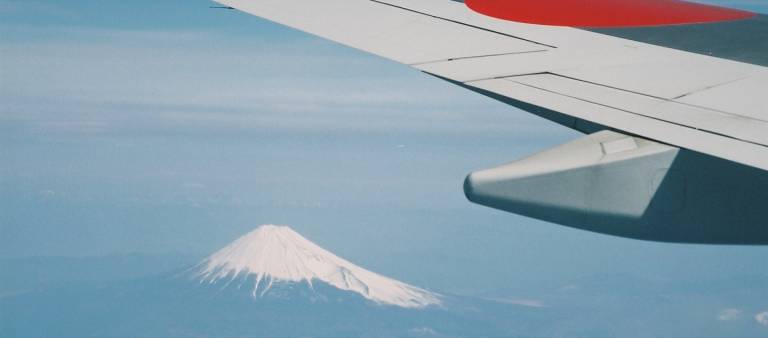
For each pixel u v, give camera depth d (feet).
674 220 31.50
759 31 50.47
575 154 32.19
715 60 42.98
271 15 46.98
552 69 39.24
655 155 32.09
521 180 31.17
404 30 45.19
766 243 31.91
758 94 36.19
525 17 48.80
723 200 31.73
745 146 29.22
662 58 42.65
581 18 49.62
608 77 38.24
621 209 31.40
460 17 47.88
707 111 33.40
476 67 39.34
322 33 44.27
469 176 31.58
